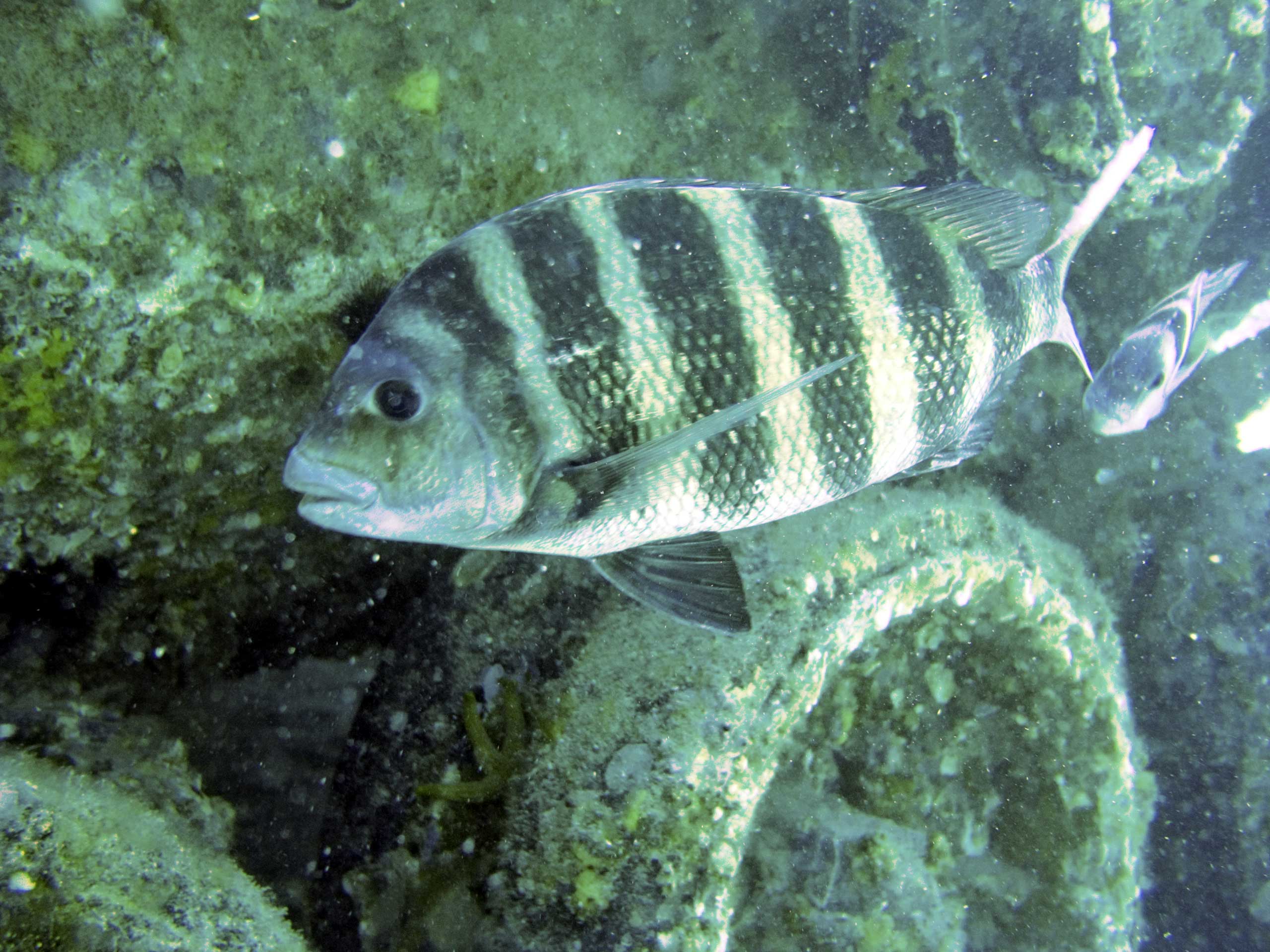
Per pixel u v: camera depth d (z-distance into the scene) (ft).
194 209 1.45
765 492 1.63
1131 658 2.56
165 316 1.44
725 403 1.57
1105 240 2.39
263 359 1.54
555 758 1.69
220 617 1.71
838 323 1.62
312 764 1.86
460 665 1.88
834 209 1.63
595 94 1.84
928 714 1.97
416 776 1.84
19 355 1.38
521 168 1.73
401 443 1.47
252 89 1.47
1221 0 2.26
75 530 1.51
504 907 1.63
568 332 1.51
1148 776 2.50
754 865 1.86
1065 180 2.21
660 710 1.65
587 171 1.83
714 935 1.53
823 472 1.66
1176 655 2.52
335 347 1.60
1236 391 2.54
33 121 1.35
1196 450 2.50
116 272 1.41
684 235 1.54
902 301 1.66
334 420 1.45
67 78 1.36
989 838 2.06
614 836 1.58
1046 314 1.89
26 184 1.36
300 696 1.85
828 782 1.94
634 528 1.62
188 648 1.69
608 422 1.54
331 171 1.54
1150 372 2.10
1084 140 2.16
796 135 2.11
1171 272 2.47
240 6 1.44
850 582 1.77
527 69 1.72
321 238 1.55
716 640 1.70
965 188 1.71
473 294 1.48
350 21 1.52
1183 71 2.32
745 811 1.60
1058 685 1.98
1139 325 2.19
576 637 1.82
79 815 1.34
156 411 1.48
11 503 1.45
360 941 1.76
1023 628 1.94
